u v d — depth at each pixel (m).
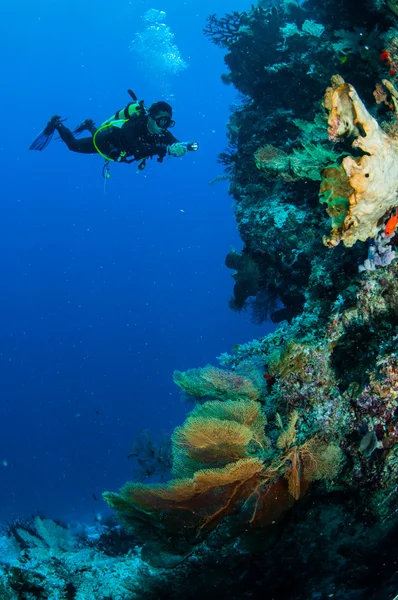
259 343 4.95
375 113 4.16
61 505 24.55
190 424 3.22
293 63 6.03
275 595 3.11
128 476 29.72
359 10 5.26
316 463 3.19
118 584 4.21
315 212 5.36
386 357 2.97
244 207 6.38
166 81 77.94
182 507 3.21
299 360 3.53
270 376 3.83
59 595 4.16
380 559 2.82
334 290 4.05
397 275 3.20
